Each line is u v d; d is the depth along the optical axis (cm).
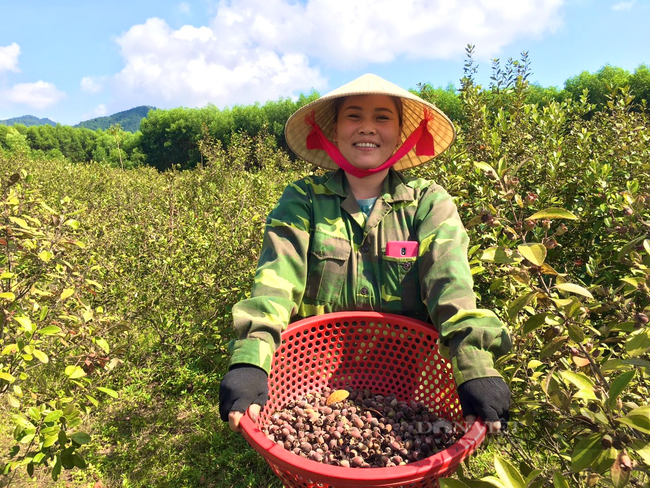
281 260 171
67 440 189
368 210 188
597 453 108
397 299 177
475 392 125
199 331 334
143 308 345
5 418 281
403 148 191
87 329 236
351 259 180
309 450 150
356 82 183
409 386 185
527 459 183
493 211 163
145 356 339
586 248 288
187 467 250
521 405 168
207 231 439
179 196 637
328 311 183
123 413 294
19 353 207
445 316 148
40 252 220
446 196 184
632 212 199
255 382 133
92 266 281
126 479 244
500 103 436
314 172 434
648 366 124
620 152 344
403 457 151
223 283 366
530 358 187
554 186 300
